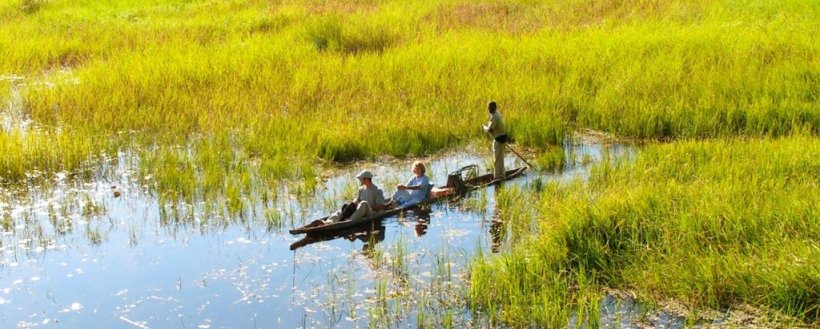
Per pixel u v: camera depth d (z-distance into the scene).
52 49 29.22
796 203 12.84
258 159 18.30
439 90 22.64
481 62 25.06
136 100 22.08
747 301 10.89
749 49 25.05
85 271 12.86
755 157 16.47
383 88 23.27
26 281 12.52
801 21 28.98
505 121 20.19
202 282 12.40
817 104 20.11
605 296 11.41
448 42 28.03
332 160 18.41
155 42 29.69
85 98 22.14
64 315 11.41
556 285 11.38
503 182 16.86
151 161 18.02
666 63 23.94
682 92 21.69
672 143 17.89
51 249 13.73
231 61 25.73
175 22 33.69
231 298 11.87
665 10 32.19
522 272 11.88
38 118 21.31
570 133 20.11
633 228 12.50
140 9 37.38
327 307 11.51
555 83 22.73
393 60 25.53
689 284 11.20
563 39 28.00
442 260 12.69
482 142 19.55
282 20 32.81
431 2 36.12
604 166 16.75
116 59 27.00
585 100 21.50
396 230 14.42
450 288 11.91
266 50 26.92
